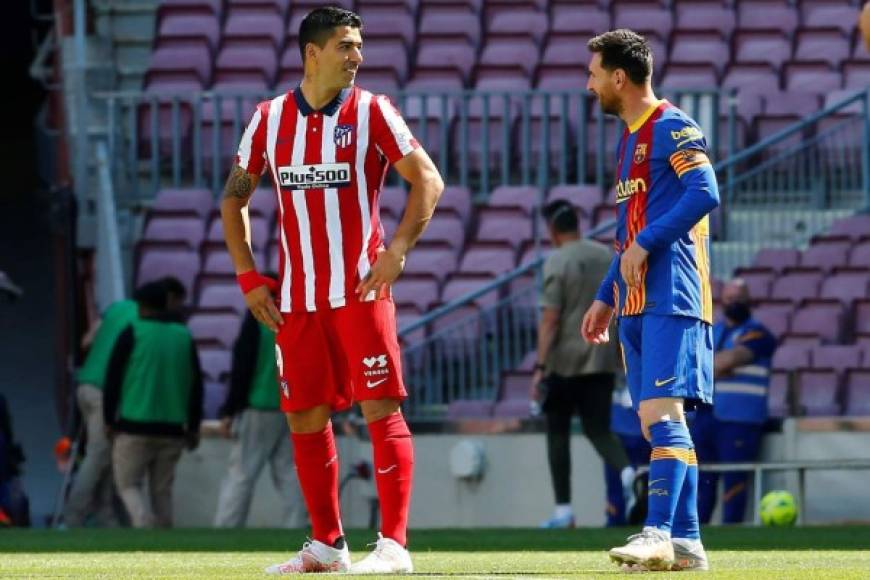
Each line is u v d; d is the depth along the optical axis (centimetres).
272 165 2286
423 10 6944
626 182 2283
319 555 2306
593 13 6950
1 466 4775
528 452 5056
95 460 4962
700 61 6594
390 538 2255
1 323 7494
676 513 2252
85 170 6203
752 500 4788
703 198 2208
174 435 4778
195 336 5628
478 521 5081
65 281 6156
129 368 4750
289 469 4800
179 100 6309
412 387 5309
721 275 5769
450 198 5944
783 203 5925
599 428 4369
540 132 6375
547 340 4322
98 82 6700
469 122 6375
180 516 5150
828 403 5109
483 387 5350
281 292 2297
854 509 4812
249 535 3884
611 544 3262
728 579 2016
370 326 2259
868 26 1986
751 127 6238
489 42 6856
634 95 2286
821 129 6219
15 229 8094
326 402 2297
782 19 6944
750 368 4778
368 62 6731
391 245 2259
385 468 2261
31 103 8712
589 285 4328
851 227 5728
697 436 4800
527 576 2111
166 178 6384
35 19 7950
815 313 5384
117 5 6875
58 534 3988
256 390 4738
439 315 5366
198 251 5881
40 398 7162
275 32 6875
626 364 2302
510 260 5716
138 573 2264
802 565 2373
